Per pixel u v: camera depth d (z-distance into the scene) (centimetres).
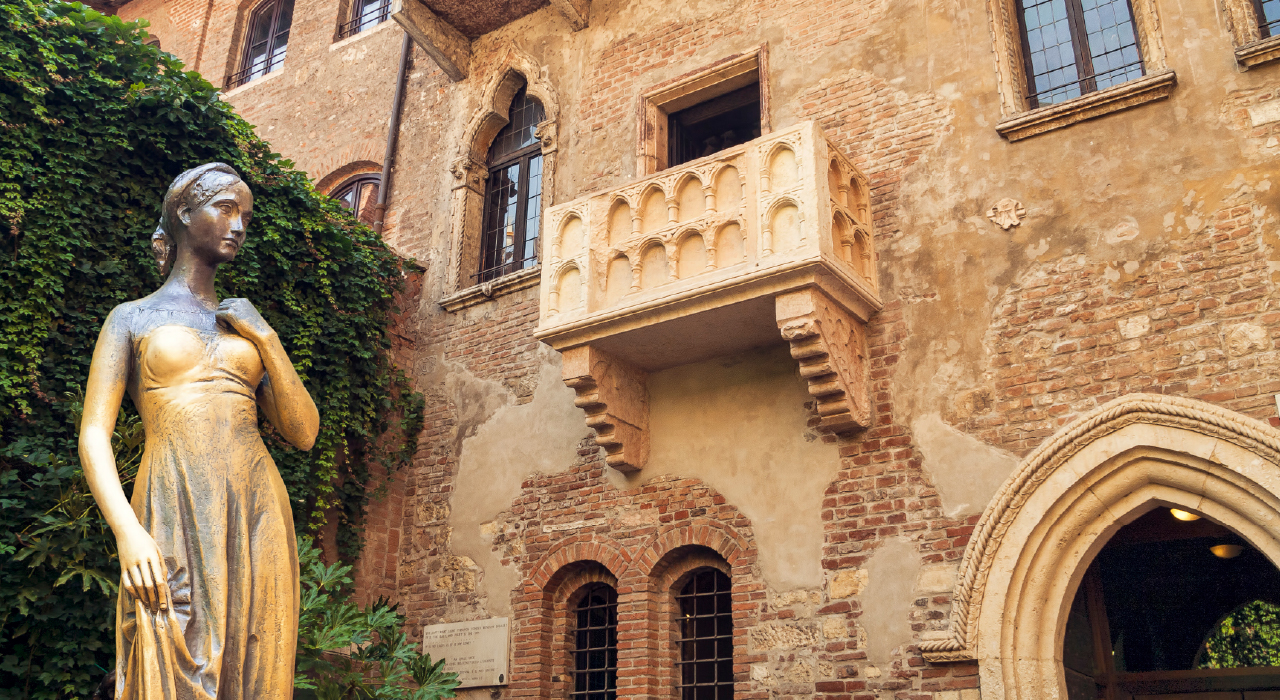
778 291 784
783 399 882
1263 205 724
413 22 1205
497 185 1227
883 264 867
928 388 812
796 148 805
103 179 873
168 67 951
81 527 715
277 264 998
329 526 1013
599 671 942
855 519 810
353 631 754
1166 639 884
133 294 864
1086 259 779
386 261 1136
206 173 421
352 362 1063
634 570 910
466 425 1088
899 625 763
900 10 941
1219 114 761
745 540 860
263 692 353
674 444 931
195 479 359
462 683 973
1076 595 825
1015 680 708
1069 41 879
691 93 1059
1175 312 732
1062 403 753
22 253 802
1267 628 857
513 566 994
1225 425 679
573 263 898
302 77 1520
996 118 855
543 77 1182
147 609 337
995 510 739
